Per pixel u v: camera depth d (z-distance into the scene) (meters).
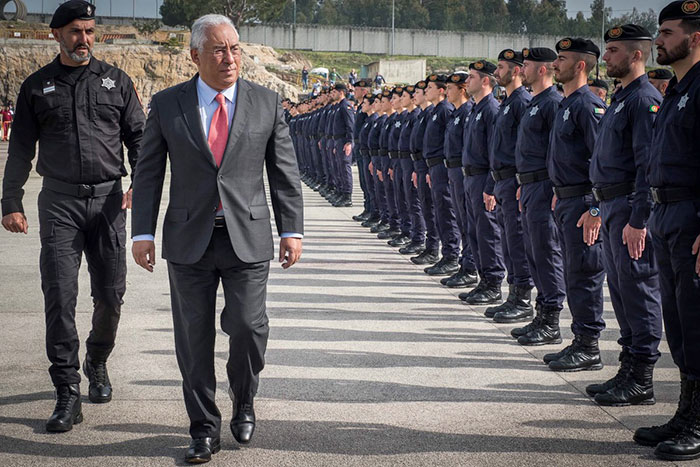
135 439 3.98
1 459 3.73
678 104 3.82
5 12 84.81
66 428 4.07
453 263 8.56
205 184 3.72
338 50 88.19
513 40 91.06
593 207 5.03
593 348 5.21
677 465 3.68
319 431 4.09
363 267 8.99
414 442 3.95
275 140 3.92
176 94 3.81
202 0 72.31
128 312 6.61
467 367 5.22
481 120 7.06
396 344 5.75
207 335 3.81
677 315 3.98
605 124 4.67
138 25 76.06
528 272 6.50
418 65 67.00
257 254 3.76
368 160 12.53
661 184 3.89
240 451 3.84
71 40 4.23
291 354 5.46
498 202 6.56
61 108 4.24
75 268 4.26
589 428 4.16
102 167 4.30
